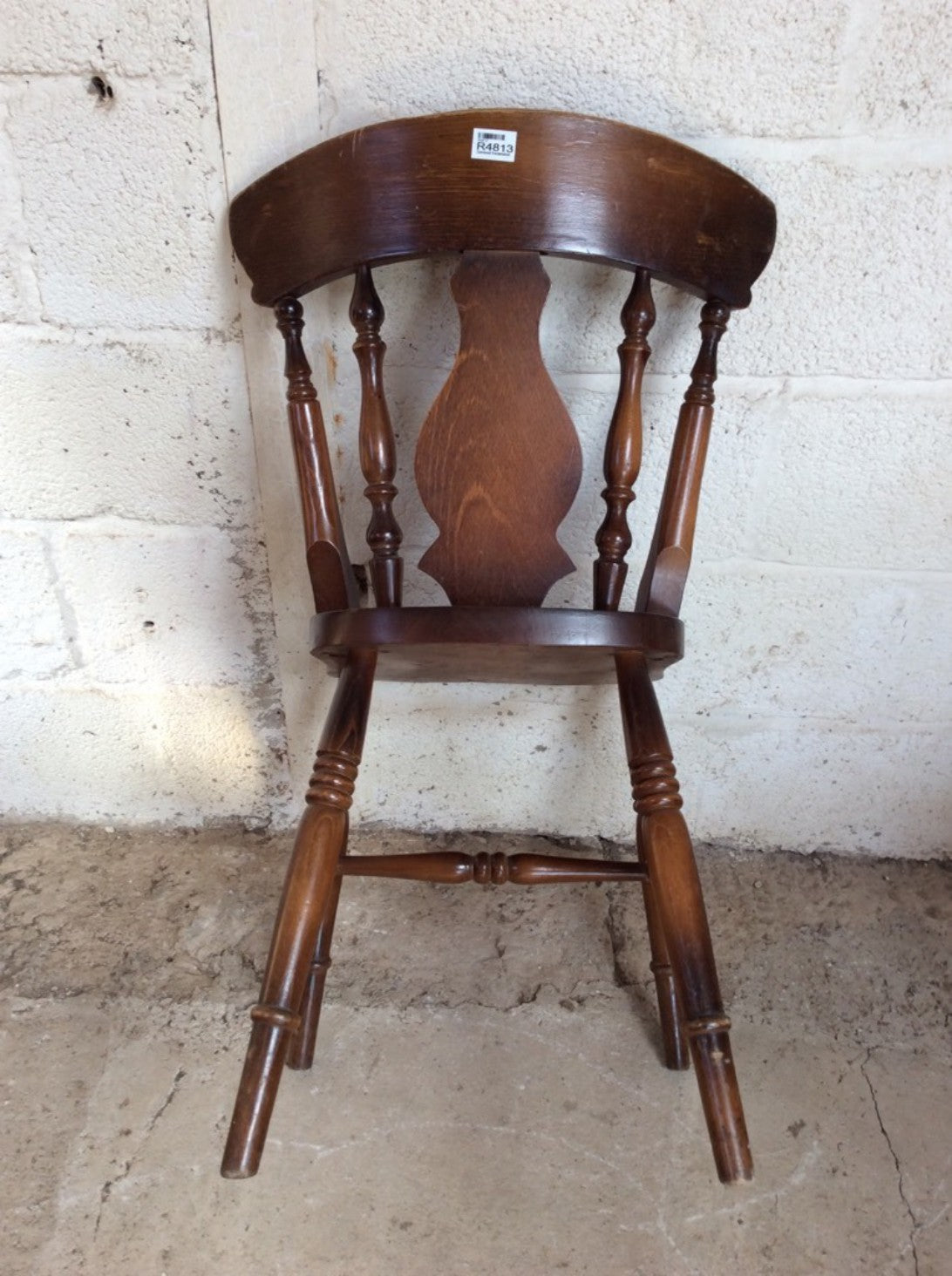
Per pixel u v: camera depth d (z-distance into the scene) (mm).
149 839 1181
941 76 783
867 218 842
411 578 1028
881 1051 918
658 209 742
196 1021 919
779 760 1139
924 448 941
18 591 1046
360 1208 744
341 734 742
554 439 804
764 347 904
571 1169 783
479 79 803
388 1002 951
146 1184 756
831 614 1041
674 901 664
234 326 903
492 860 791
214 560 1029
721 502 983
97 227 861
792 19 770
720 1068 607
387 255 750
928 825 1168
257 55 790
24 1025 904
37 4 770
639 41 784
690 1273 707
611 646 724
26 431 958
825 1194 771
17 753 1154
